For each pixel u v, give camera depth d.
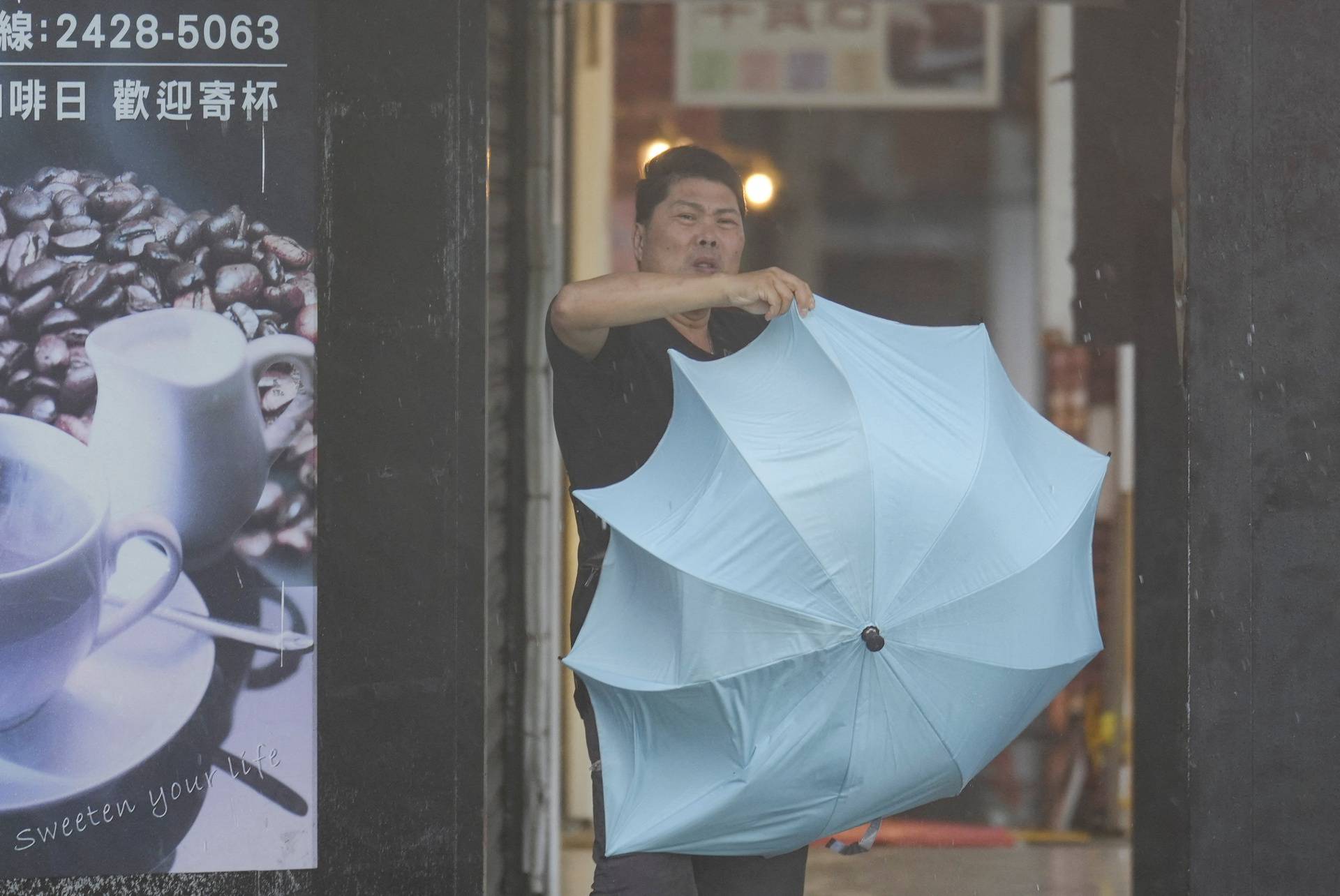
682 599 10.18
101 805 12.62
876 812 10.68
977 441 10.48
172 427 12.59
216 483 12.63
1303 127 13.21
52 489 12.52
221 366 12.63
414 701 12.77
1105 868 20.47
